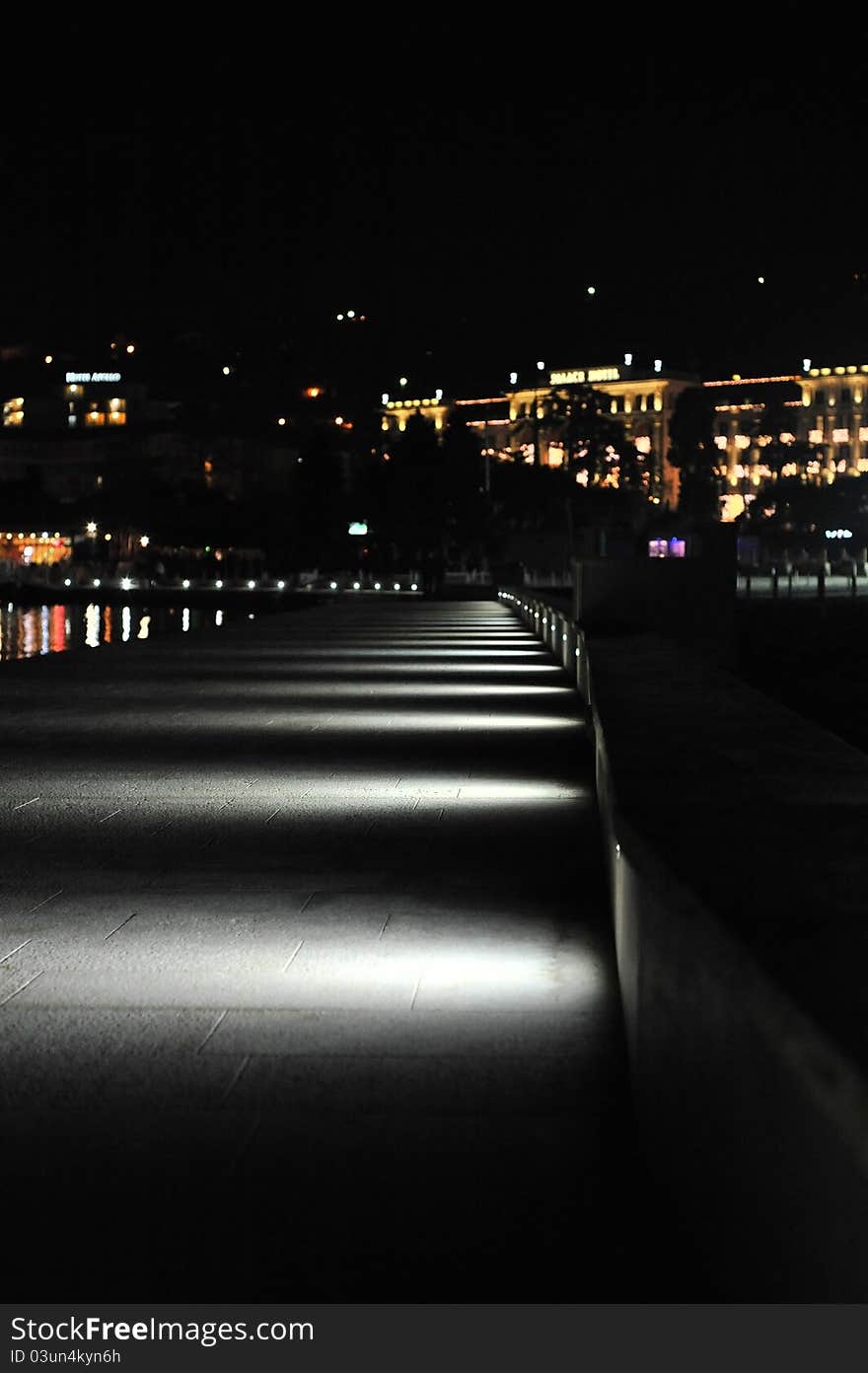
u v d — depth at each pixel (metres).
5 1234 4.82
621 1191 5.13
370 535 172.88
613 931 9.03
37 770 16.38
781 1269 3.33
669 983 4.71
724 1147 3.88
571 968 8.22
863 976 3.30
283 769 16.42
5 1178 5.27
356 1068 6.50
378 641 43.59
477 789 14.97
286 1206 5.02
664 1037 4.82
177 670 31.75
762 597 81.50
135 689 26.89
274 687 27.22
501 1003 7.53
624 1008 6.77
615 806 6.22
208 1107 6.01
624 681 13.91
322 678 29.53
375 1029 7.10
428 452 168.62
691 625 39.84
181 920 9.39
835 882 4.33
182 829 12.73
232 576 185.50
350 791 14.85
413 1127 5.77
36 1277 4.52
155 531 186.12
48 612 158.88
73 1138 5.65
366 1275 4.49
